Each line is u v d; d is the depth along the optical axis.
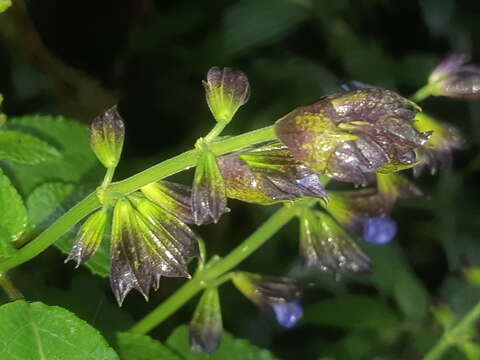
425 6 0.45
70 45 0.39
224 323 0.38
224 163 0.17
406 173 0.24
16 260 0.19
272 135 0.17
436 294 0.41
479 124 0.44
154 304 0.32
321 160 0.16
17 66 0.36
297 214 0.22
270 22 0.42
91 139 0.18
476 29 0.45
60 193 0.23
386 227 0.23
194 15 0.42
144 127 0.41
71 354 0.18
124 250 0.18
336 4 0.44
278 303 0.23
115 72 0.40
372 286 0.38
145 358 0.21
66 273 0.27
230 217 0.40
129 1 0.40
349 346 0.34
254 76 0.43
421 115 0.21
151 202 0.18
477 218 0.42
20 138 0.21
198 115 0.42
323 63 0.45
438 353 0.28
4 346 0.18
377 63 0.43
